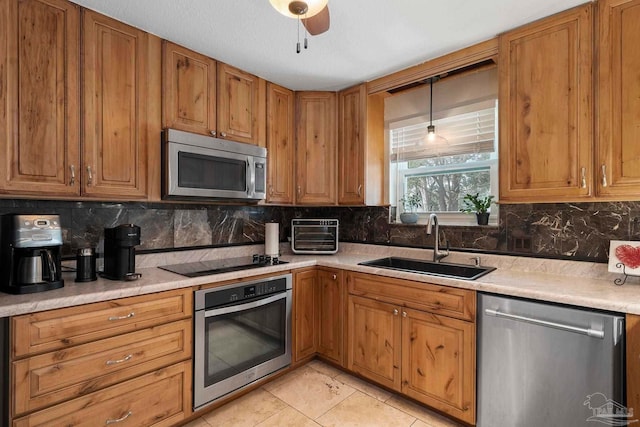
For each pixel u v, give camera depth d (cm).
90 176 173
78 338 146
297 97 284
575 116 168
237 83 241
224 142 224
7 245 148
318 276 261
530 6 169
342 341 242
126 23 186
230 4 168
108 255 184
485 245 230
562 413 150
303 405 206
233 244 273
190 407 184
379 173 284
